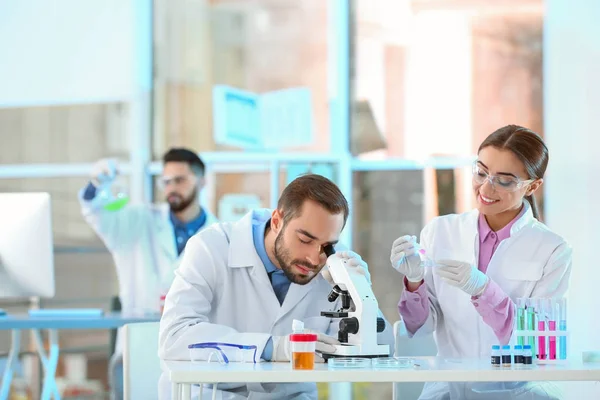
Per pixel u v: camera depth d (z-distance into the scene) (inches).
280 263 97.3
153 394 106.3
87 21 226.1
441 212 214.1
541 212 201.8
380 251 217.3
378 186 217.8
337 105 217.3
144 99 225.5
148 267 193.6
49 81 228.1
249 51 223.3
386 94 216.2
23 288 151.1
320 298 105.0
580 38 202.4
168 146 226.5
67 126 229.5
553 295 108.8
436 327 113.6
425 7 213.9
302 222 92.4
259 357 89.3
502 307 100.9
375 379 79.1
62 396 220.1
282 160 220.8
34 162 230.4
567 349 95.4
